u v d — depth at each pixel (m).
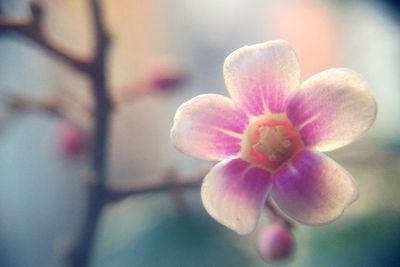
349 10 0.13
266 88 0.08
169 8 0.17
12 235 0.15
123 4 0.17
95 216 0.09
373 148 0.11
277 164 0.08
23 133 0.15
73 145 0.10
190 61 0.17
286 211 0.07
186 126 0.07
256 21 0.17
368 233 0.11
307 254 0.11
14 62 0.15
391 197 0.11
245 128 0.08
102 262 0.13
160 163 0.17
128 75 0.17
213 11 0.17
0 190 0.15
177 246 0.13
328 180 0.07
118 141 0.17
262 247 0.08
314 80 0.07
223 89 0.17
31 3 0.08
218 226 0.13
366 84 0.07
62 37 0.14
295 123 0.08
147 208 0.14
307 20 0.16
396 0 0.12
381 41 0.13
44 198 0.16
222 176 0.07
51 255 0.15
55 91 0.12
